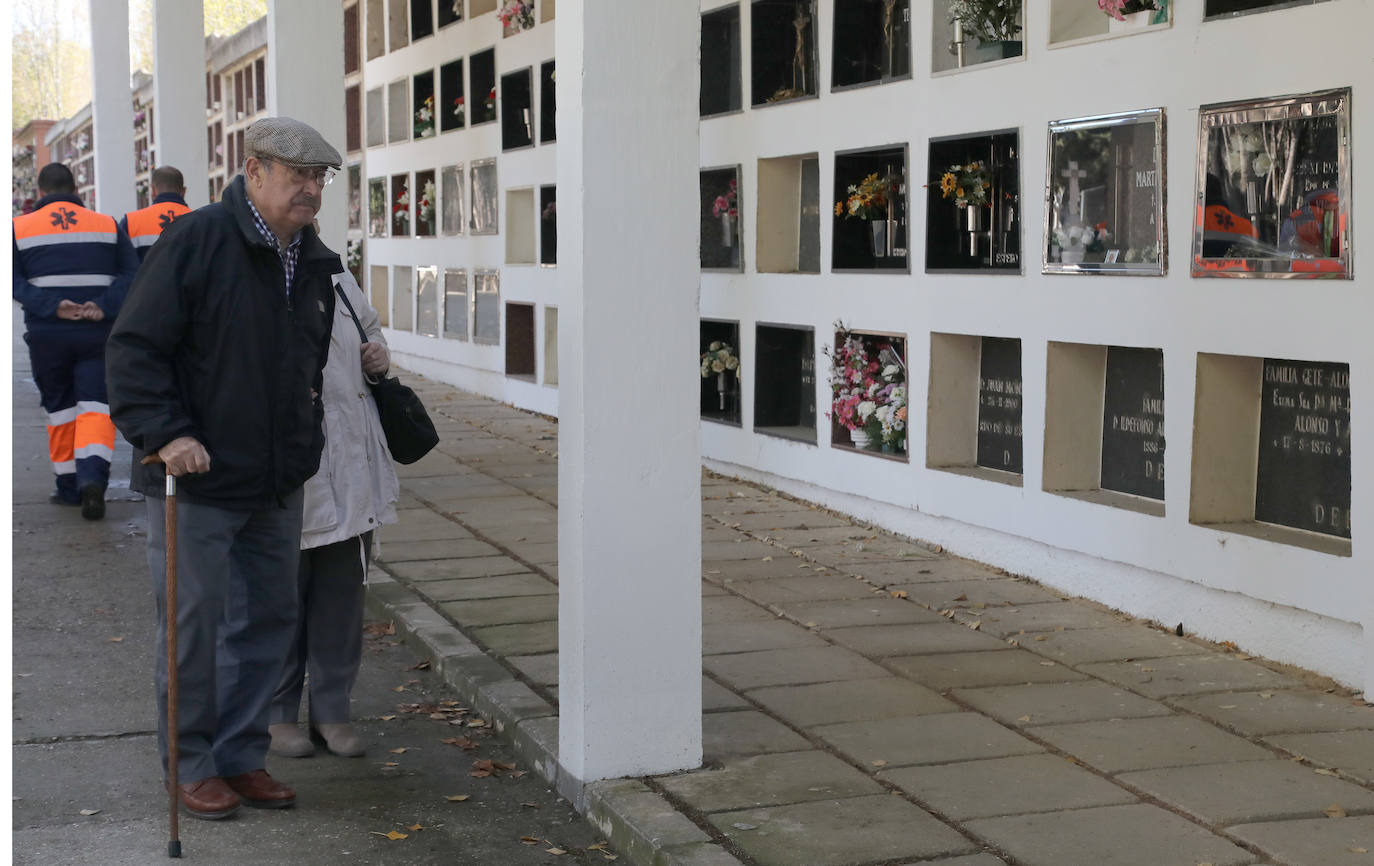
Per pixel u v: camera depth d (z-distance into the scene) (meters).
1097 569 5.71
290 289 3.66
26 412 12.05
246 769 3.75
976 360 6.77
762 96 8.30
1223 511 5.18
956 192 6.38
